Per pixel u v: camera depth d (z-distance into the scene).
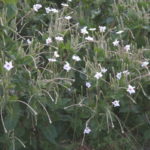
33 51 2.13
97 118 2.09
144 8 2.65
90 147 2.12
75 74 2.24
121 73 2.16
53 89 2.05
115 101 2.06
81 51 2.32
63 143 2.12
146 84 2.20
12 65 1.96
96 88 2.12
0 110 1.89
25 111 1.96
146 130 2.19
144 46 2.47
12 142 1.92
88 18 2.58
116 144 2.12
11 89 1.93
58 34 2.31
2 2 2.29
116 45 2.32
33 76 2.04
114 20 2.59
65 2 2.79
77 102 2.10
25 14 2.42
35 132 2.03
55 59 2.13
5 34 2.11
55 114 2.02
